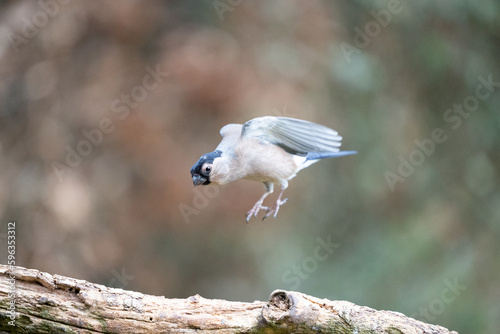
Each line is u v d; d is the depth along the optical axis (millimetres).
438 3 13695
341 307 6012
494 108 13984
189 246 13922
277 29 13227
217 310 6004
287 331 5930
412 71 14070
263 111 12258
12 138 12273
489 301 12703
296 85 12703
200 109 12453
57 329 5797
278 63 12750
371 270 13352
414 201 13914
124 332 5871
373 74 13523
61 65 12617
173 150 12477
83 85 12617
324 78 13164
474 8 13664
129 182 12469
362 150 13750
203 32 12992
